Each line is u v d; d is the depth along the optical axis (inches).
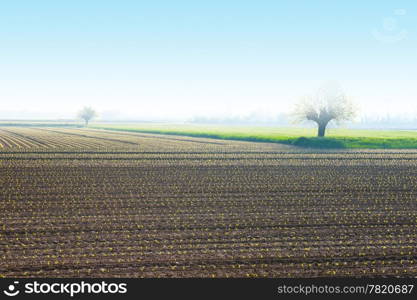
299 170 1253.7
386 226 656.4
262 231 622.5
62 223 652.7
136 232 609.3
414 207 788.0
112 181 1029.2
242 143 2375.7
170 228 629.9
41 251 527.5
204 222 665.0
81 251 529.0
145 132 4328.3
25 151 1750.7
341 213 736.3
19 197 832.9
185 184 998.4
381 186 1003.3
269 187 971.3
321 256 523.2
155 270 475.2
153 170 1227.9
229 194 885.8
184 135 3494.1
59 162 1389.0
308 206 787.4
